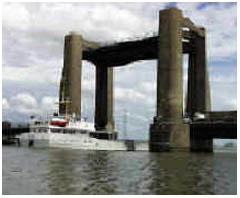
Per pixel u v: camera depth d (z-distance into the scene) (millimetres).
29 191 30141
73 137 93500
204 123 100438
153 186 33406
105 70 144250
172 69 105312
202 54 122938
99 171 43406
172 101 103688
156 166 50875
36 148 89562
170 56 105875
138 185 33781
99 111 144000
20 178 36562
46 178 36844
